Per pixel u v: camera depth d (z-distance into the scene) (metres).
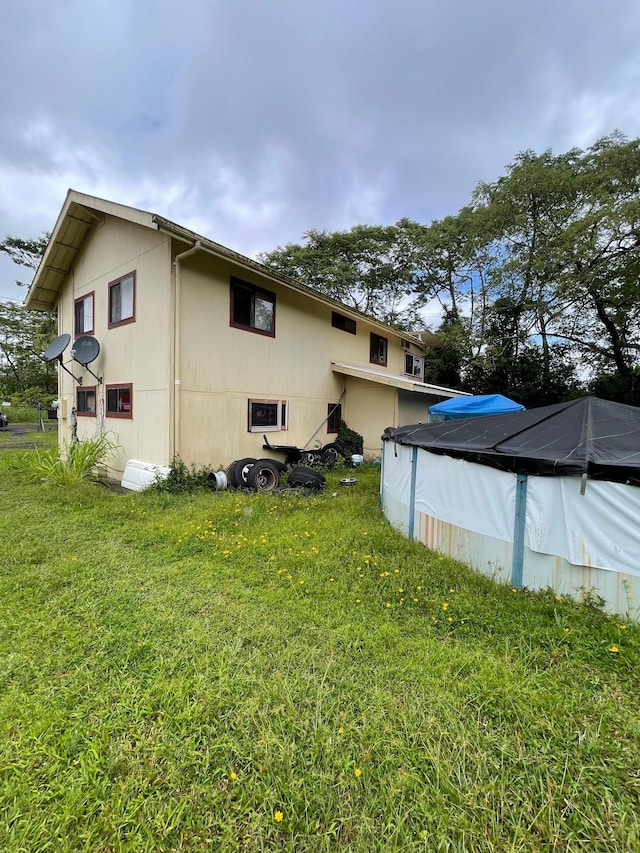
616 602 2.93
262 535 4.71
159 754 1.72
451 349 18.27
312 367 10.86
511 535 3.51
